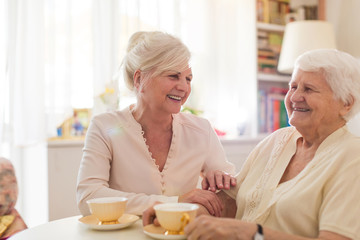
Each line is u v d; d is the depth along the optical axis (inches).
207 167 64.7
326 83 43.1
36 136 101.7
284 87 139.6
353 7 125.8
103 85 107.9
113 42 108.7
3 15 99.1
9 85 98.0
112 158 60.1
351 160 39.4
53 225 44.5
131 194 51.6
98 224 42.3
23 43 99.6
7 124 98.6
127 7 110.3
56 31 105.1
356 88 42.9
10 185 70.4
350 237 35.5
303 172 43.1
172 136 61.5
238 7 130.9
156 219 41.6
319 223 38.7
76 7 107.4
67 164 95.8
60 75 105.3
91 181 54.9
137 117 61.5
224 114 125.6
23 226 70.0
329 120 43.8
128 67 60.4
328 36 114.7
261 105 129.6
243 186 51.3
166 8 118.0
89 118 108.7
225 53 125.9
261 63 131.1
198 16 123.2
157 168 60.2
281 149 49.1
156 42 57.1
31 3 101.5
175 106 58.0
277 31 135.2
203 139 64.2
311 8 138.5
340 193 37.8
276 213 42.7
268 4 132.0
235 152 115.5
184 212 37.3
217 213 50.4
